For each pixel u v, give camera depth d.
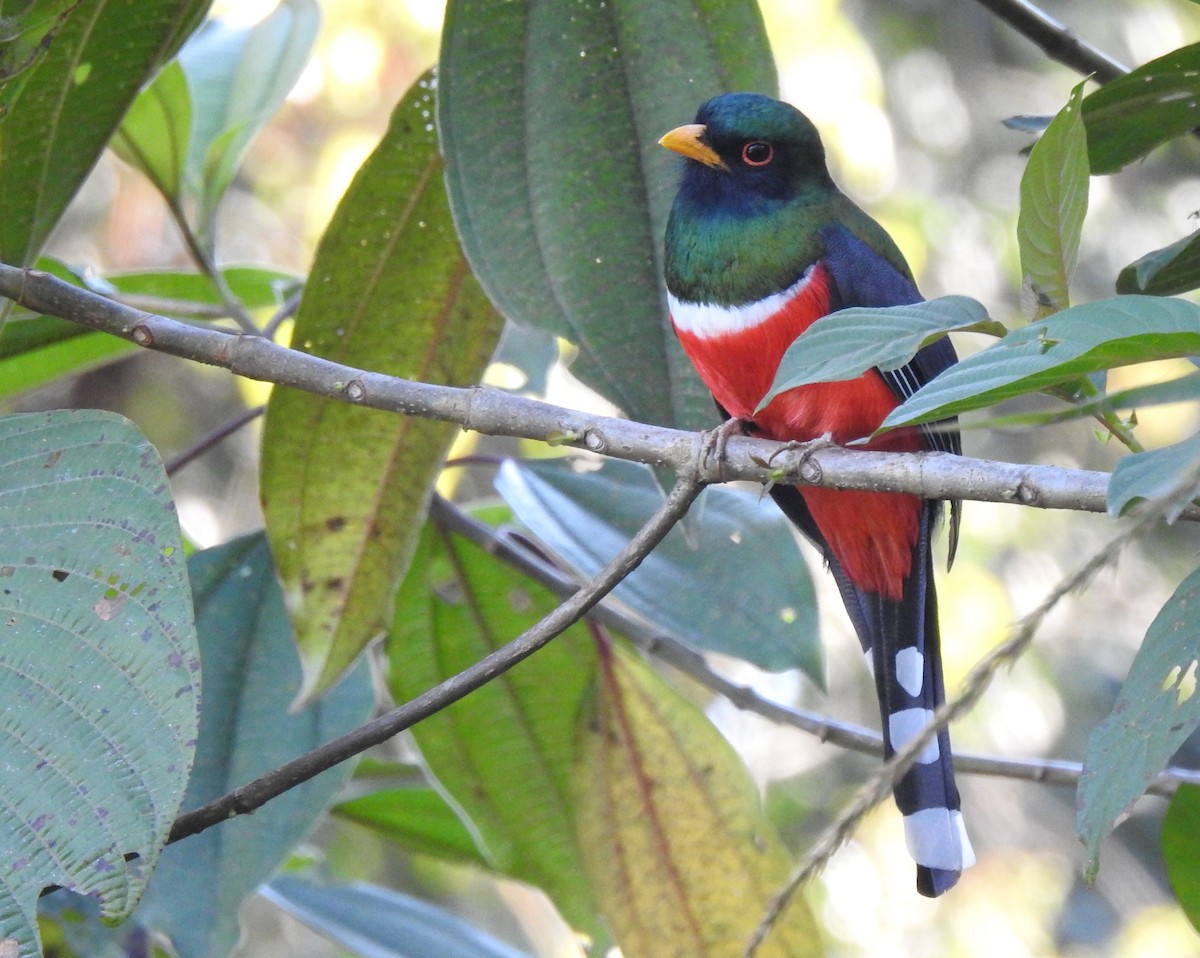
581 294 7.04
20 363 8.54
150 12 6.27
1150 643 4.63
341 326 7.71
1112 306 4.15
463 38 7.12
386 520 7.71
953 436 8.02
